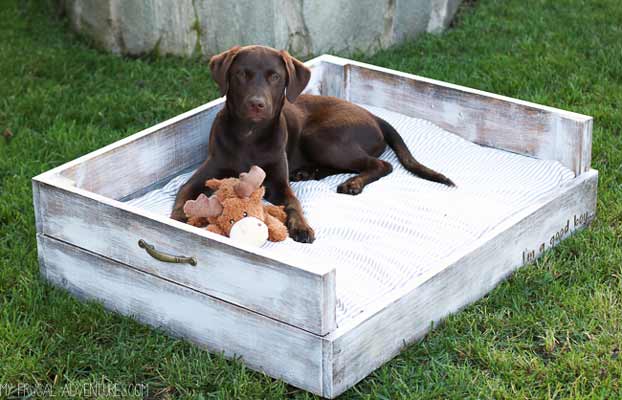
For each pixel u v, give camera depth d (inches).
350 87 245.0
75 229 178.4
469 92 225.0
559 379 156.9
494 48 305.6
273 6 288.5
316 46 299.3
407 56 305.6
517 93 274.4
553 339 165.6
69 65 293.7
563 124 208.8
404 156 217.8
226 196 179.6
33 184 181.6
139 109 268.2
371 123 220.2
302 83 198.8
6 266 191.6
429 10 319.3
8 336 168.1
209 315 164.1
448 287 170.7
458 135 231.3
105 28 301.9
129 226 169.3
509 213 194.9
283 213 191.9
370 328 155.7
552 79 281.9
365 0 301.9
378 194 203.9
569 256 195.2
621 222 207.5
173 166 213.3
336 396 154.1
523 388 154.3
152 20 294.4
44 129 256.7
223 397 153.6
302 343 153.0
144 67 292.2
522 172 210.7
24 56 298.7
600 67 290.5
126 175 201.9
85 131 254.8
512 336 168.7
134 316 175.5
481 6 340.5
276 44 293.3
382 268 173.3
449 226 188.9
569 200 199.8
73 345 167.6
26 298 181.2
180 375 157.8
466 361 161.3
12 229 208.4
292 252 179.3
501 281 185.3
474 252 174.7
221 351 164.7
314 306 149.3
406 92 236.5
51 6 333.4
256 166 181.8
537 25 322.3
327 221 192.1
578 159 207.9
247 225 175.2
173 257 164.1
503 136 222.4
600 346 162.9
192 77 286.0
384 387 155.3
